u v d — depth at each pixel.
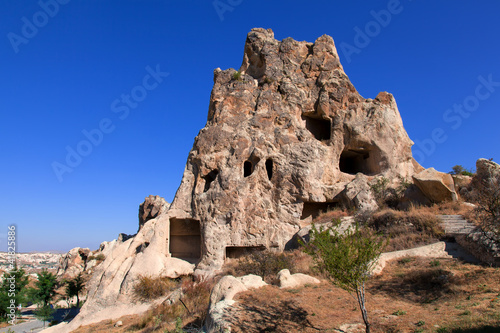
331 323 11.48
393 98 34.72
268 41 37.25
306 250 11.69
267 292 14.18
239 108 33.22
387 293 14.07
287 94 34.09
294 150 30.92
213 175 31.47
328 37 36.84
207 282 22.30
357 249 10.56
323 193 30.11
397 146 32.84
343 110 33.56
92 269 54.91
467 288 13.29
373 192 29.47
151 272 26.25
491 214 16.86
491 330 9.34
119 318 23.00
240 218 28.55
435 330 9.99
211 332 11.78
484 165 27.19
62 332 22.83
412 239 20.08
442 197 26.17
